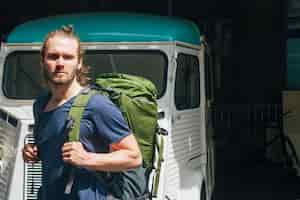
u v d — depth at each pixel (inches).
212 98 324.2
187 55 252.4
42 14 623.2
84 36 242.7
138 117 152.0
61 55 137.3
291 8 566.9
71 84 139.7
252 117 553.0
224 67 585.6
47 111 140.7
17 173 218.2
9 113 231.3
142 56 239.9
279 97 566.9
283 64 569.0
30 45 246.1
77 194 137.2
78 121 135.6
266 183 433.1
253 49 580.4
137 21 252.8
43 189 142.6
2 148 227.1
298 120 516.1
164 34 242.4
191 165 248.1
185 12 606.9
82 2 619.2
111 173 140.6
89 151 136.8
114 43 241.8
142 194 150.3
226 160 518.9
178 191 226.8
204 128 267.0
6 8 625.6
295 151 479.2
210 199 293.3
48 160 139.8
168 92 232.1
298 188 416.2
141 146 154.0
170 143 221.5
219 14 596.7
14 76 244.7
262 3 577.6
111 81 156.6
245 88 578.2
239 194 397.7
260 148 533.3
